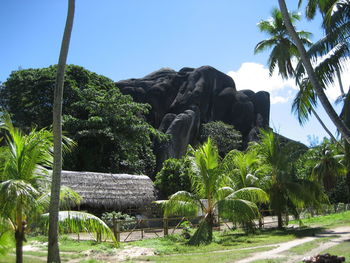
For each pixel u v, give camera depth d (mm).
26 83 36625
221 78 56781
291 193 20969
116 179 26453
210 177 17469
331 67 11367
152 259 12109
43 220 9289
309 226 22188
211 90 54656
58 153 9156
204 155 17812
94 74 41562
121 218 22641
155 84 52281
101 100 35188
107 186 25250
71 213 9547
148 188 27812
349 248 12273
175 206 17219
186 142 46719
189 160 18438
